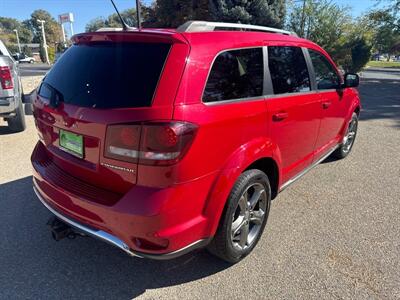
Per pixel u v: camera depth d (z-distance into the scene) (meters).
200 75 2.12
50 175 2.52
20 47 82.75
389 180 4.42
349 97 4.67
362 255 2.81
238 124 2.35
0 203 3.57
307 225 3.27
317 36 19.02
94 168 2.18
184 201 2.06
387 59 79.44
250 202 2.68
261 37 2.79
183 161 1.97
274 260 2.73
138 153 1.93
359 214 3.50
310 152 3.72
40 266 2.64
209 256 2.79
